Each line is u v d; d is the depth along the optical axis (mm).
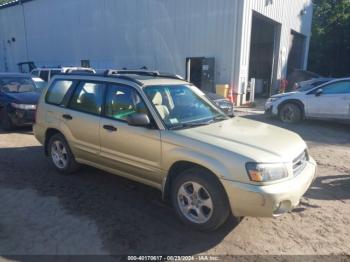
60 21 26641
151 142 4039
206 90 17781
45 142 5766
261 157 3355
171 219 4027
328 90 10148
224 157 3424
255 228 3854
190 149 3670
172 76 5422
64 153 5480
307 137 8828
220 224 3629
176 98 4645
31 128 9742
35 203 4418
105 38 23203
